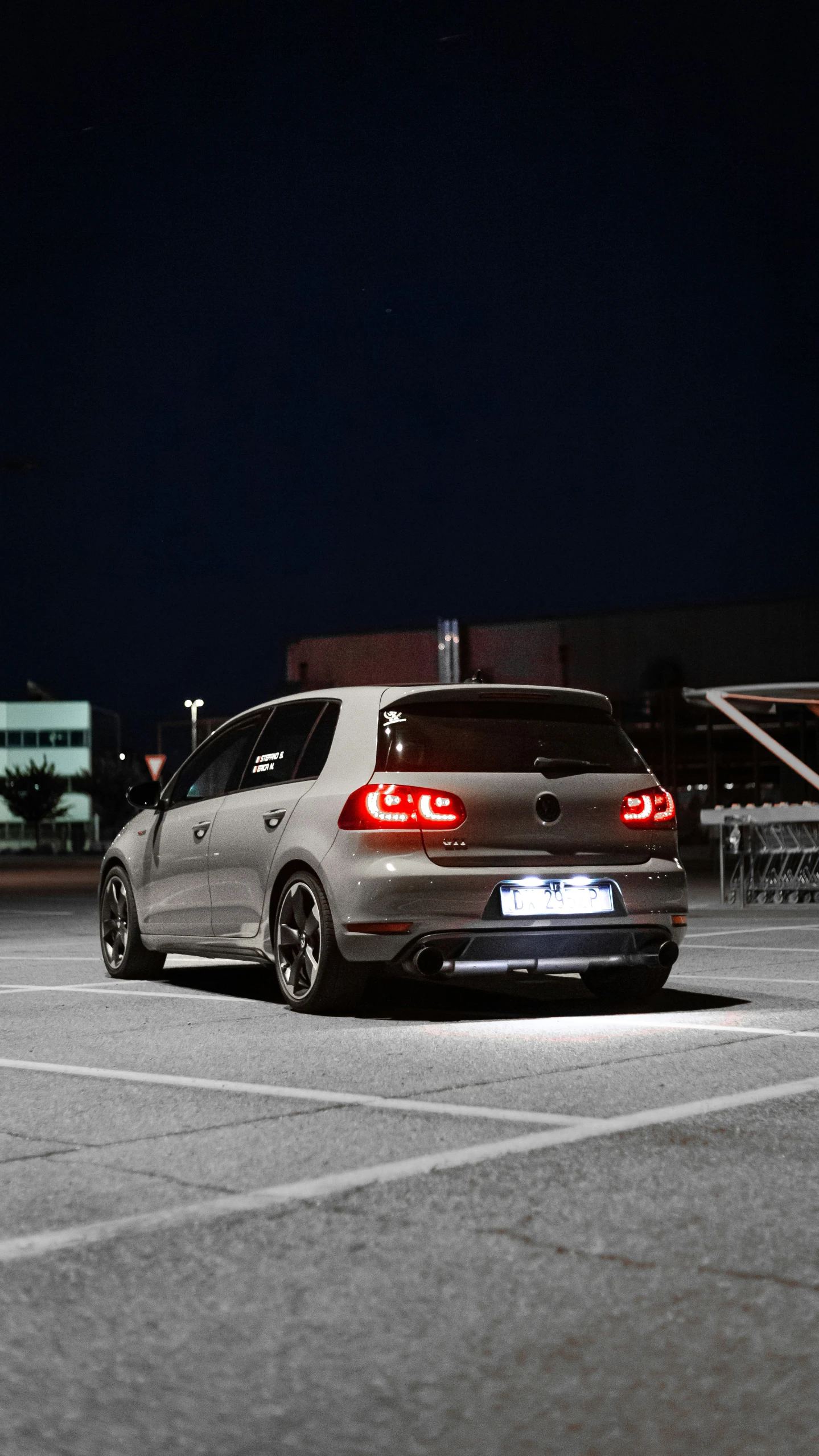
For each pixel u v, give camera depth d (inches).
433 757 317.7
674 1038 286.5
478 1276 141.7
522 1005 346.9
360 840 313.0
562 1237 153.9
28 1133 205.8
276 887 338.0
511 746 324.8
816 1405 111.9
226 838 358.0
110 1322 130.8
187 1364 121.3
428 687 325.7
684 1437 106.7
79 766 3922.2
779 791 2007.9
